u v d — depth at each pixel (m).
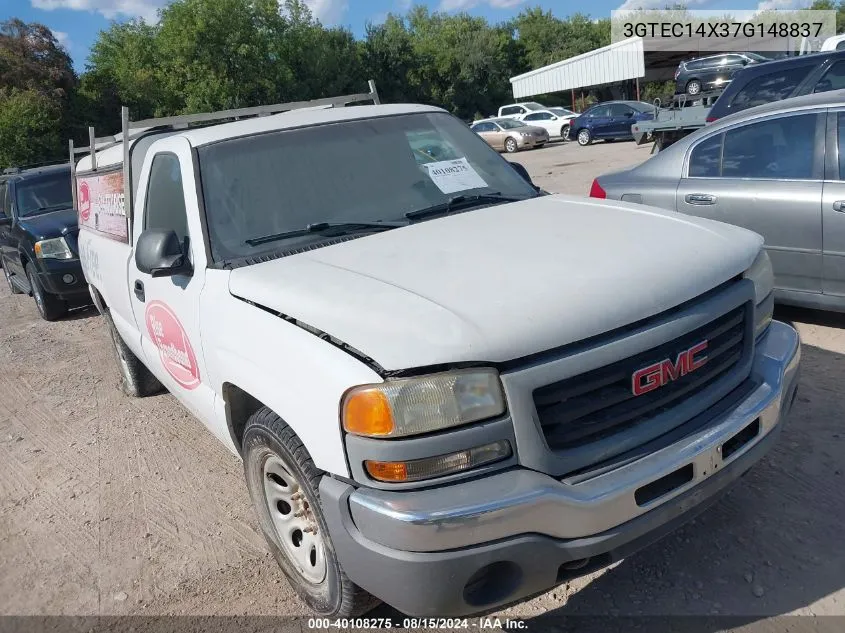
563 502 2.16
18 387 6.55
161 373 4.00
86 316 9.08
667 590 2.84
